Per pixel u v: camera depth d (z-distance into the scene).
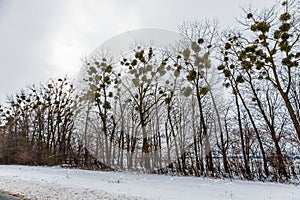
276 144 14.91
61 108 27.55
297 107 16.75
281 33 13.88
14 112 30.95
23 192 8.66
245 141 16.55
